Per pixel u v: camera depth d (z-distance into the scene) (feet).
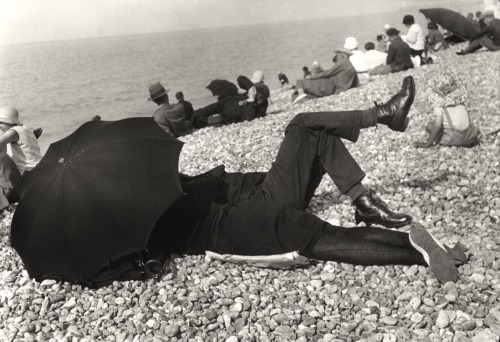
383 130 32.45
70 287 16.51
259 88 47.32
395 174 24.00
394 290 14.43
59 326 14.56
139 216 15.65
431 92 27.99
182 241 16.85
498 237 16.74
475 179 22.79
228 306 14.67
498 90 41.57
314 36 399.24
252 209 16.10
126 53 397.60
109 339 13.74
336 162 16.90
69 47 650.84
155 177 16.05
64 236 15.81
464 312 13.10
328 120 16.76
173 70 207.92
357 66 60.95
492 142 28.66
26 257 16.37
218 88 48.14
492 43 63.26
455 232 17.46
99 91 157.28
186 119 48.80
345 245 15.48
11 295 16.44
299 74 152.46
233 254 16.26
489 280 14.32
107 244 15.67
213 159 31.76
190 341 13.25
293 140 17.10
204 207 16.85
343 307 14.05
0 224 24.03
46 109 128.47
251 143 34.91
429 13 74.95
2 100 144.05
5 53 521.65
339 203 21.06
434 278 14.64
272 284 15.58
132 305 15.26
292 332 13.14
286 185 17.08
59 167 16.35
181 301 14.93
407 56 59.88
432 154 27.04
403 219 16.46
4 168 27.27
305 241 15.62
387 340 12.42
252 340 13.01
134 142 16.49
